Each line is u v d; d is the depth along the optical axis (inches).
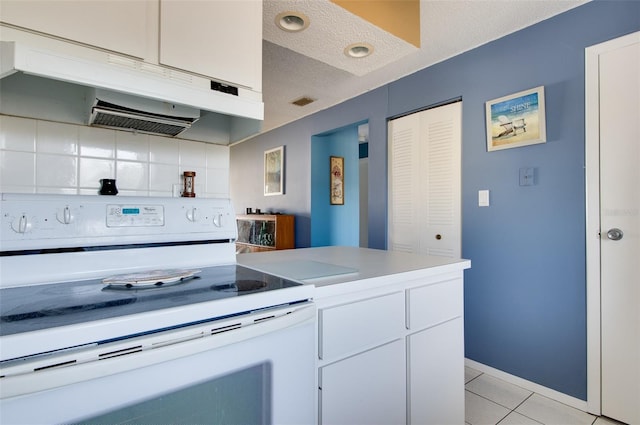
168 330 27.1
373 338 43.2
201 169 59.4
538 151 77.1
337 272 45.5
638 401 63.1
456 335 55.5
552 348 74.8
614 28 66.0
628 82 64.2
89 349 23.5
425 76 101.4
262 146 191.5
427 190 102.4
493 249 85.6
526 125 78.4
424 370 50.0
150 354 25.3
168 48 42.9
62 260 40.2
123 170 52.0
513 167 81.5
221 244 52.9
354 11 57.9
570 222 71.9
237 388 30.3
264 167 189.3
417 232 105.3
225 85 47.8
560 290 73.5
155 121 47.7
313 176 156.6
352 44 67.7
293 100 132.3
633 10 63.9
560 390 73.6
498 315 84.6
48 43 35.2
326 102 135.1
